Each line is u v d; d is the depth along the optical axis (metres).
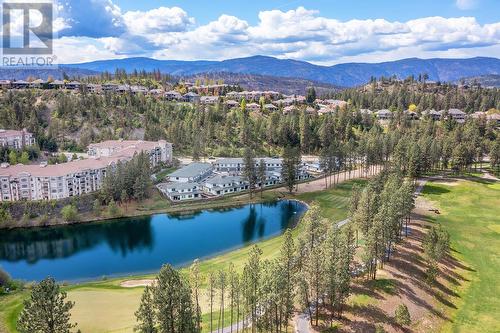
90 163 172.38
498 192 161.38
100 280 101.75
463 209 142.12
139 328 49.91
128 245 127.31
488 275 97.19
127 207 158.00
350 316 73.88
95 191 165.62
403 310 70.75
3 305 81.50
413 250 102.94
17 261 115.50
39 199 153.25
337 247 73.00
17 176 151.00
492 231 122.62
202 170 196.50
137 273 106.44
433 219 131.88
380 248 86.81
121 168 160.25
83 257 118.12
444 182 176.38
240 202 169.00
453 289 90.44
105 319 73.56
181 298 49.75
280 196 176.38
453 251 109.38
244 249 121.12
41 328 44.47
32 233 136.50
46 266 111.88
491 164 195.12
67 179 156.00
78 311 77.69
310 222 86.88
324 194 174.50
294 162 181.50
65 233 137.00
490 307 83.69
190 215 156.88
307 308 75.81
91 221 146.75
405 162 174.12
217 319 73.12
